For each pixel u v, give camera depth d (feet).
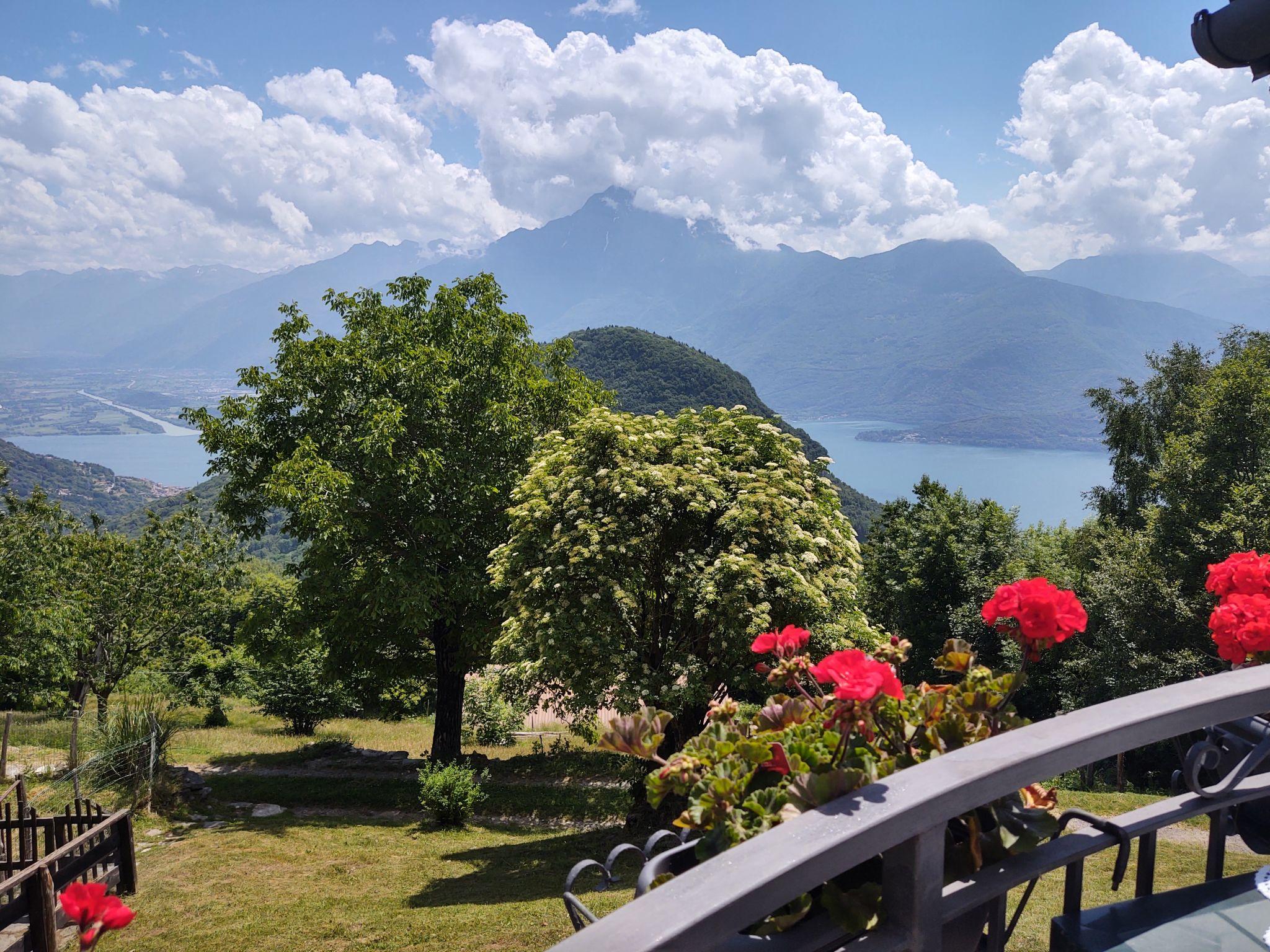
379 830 55.72
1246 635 9.18
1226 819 6.46
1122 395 131.34
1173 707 5.16
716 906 3.50
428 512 67.31
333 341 71.56
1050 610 5.64
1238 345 125.90
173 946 31.48
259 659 72.90
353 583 66.49
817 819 4.10
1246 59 10.66
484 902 36.86
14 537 86.79
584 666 49.39
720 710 6.40
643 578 49.08
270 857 45.39
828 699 6.12
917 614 133.39
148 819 52.37
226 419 69.92
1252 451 93.04
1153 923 5.78
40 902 27.71
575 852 48.93
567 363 79.92
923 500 147.13
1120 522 130.31
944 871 5.10
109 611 93.50
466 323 75.61
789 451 56.39
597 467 52.29
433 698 138.82
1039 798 6.05
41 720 85.81
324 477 61.82
